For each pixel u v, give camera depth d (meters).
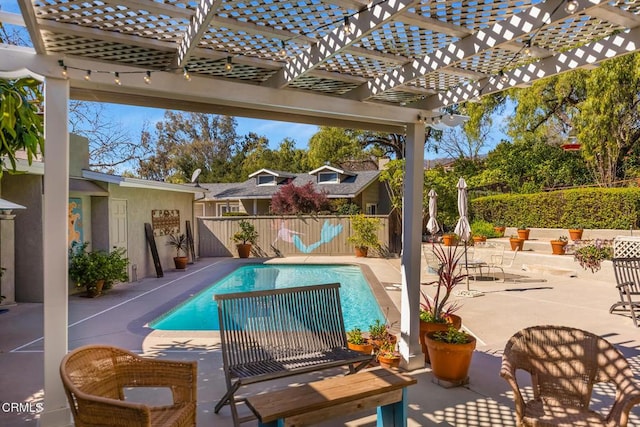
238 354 3.20
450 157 24.58
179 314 7.61
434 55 3.15
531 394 3.46
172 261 12.50
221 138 33.44
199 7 2.38
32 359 4.46
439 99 4.07
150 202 11.32
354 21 2.55
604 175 14.83
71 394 2.16
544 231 13.75
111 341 5.14
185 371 2.56
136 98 3.44
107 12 2.45
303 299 3.63
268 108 3.70
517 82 3.42
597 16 2.47
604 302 7.14
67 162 2.87
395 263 13.00
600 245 9.63
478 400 3.36
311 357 3.37
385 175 16.66
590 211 12.76
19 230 7.50
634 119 13.41
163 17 2.57
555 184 16.97
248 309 3.36
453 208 15.72
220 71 3.34
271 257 14.98
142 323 6.07
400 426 2.78
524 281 9.28
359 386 2.66
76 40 2.68
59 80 2.83
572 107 15.85
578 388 2.59
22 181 7.48
